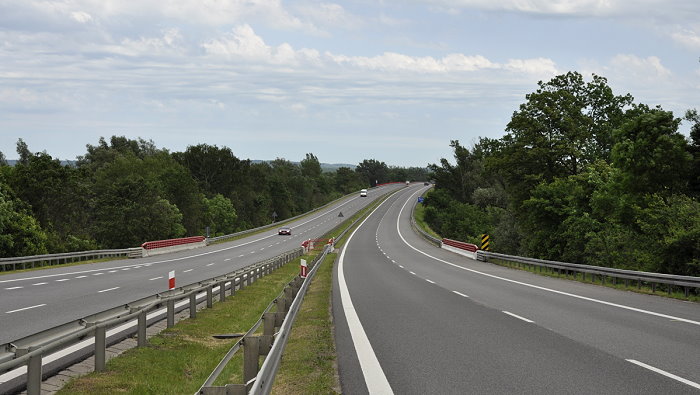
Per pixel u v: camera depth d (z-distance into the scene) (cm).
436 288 2484
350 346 1148
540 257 5291
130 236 8512
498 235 7594
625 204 4066
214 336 1529
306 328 1425
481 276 3247
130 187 8712
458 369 917
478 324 1414
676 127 3931
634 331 1288
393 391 790
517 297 2080
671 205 3459
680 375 859
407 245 7325
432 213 13588
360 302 1956
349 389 807
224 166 15000
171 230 9425
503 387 798
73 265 4300
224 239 8362
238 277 2534
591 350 1064
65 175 7650
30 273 3491
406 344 1156
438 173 16050
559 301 1941
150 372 1055
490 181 13988
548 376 859
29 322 1590
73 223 7956
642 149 3909
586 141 6009
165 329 1500
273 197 17612
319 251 6353
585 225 4525
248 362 834
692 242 2956
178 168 11725
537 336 1227
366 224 11088
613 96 6206
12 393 853
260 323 1797
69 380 938
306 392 806
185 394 957
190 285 1905
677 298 2042
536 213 5131
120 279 3116
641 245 3675
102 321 1158
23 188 7406
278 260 4081
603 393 758
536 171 6072
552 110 5903
